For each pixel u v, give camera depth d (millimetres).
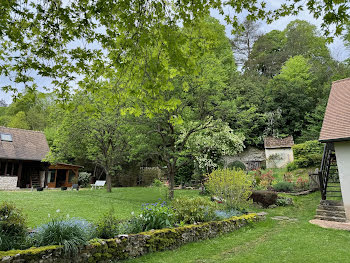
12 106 36438
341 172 9086
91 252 4469
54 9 3818
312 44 37375
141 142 12984
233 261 4941
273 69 37656
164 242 5637
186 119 12969
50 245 4219
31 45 4168
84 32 4070
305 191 14211
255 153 27625
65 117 16438
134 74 4297
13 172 23062
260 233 7332
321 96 28578
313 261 4902
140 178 25078
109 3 3758
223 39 28938
